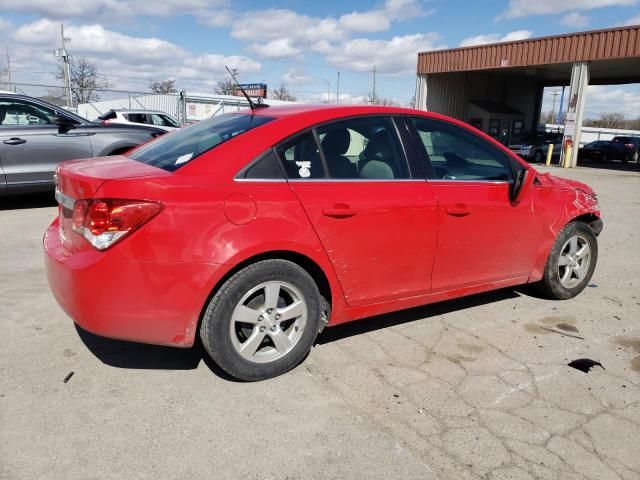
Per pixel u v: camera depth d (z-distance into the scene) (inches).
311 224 116.9
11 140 275.0
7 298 162.9
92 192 102.9
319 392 115.3
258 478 88.5
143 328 105.5
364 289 129.3
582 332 152.5
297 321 121.2
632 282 203.5
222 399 111.3
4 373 118.6
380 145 133.1
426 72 1147.3
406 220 130.9
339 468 91.5
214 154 113.0
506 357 135.0
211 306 109.4
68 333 139.9
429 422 105.7
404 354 134.7
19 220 270.5
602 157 1250.6
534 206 158.2
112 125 308.7
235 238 107.7
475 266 148.7
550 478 91.3
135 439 97.2
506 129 1362.0
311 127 123.4
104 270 102.0
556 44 928.9
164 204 102.8
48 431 98.3
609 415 110.6
